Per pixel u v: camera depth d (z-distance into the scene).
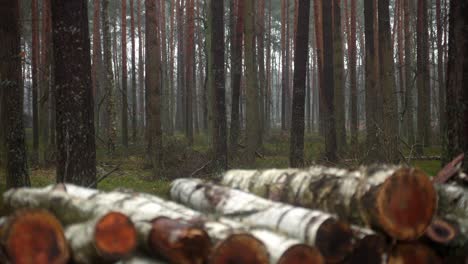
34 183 12.36
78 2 8.57
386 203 4.18
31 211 3.66
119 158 19.08
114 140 19.66
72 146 8.52
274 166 15.11
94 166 8.77
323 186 4.99
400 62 29.70
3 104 9.45
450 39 8.23
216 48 13.88
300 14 13.59
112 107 19.66
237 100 17.72
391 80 14.94
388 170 4.37
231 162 15.73
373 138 14.79
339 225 4.12
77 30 8.55
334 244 4.09
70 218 4.47
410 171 4.25
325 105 17.05
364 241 4.14
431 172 12.78
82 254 3.79
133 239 3.85
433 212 4.28
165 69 32.03
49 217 3.71
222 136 13.72
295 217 4.38
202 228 3.99
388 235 4.24
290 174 5.63
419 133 19.28
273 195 5.56
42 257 3.66
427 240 4.38
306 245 3.79
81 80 8.61
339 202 4.69
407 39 22.69
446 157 8.14
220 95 13.78
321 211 4.81
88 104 8.71
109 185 12.18
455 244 4.32
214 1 13.84
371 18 17.67
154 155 14.17
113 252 3.76
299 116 13.54
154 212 4.54
